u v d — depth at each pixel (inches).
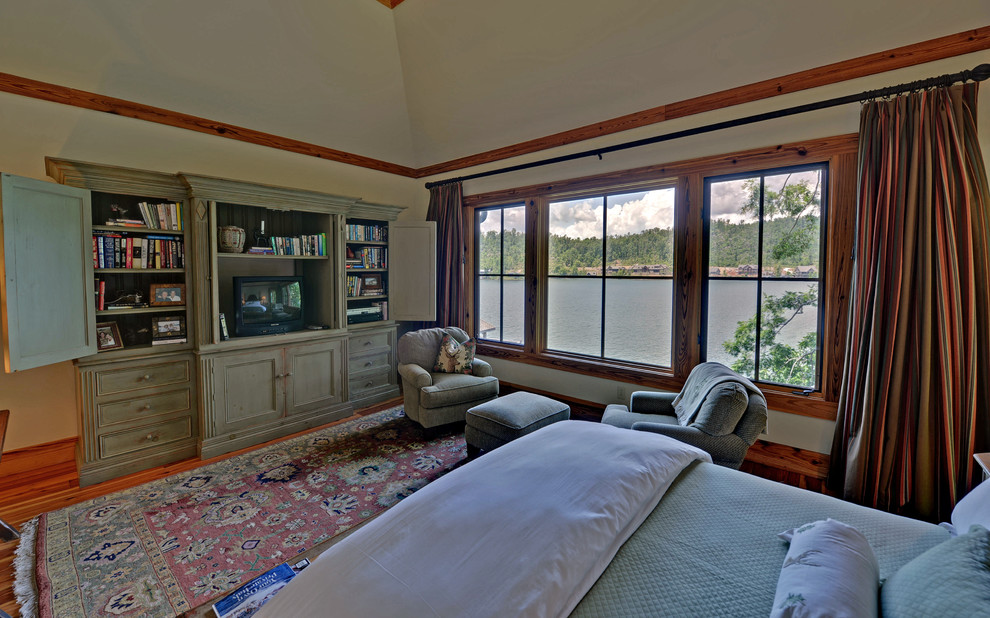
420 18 134.5
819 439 106.5
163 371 115.6
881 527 49.1
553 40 124.7
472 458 116.4
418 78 155.0
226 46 120.4
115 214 116.3
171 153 127.5
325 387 147.9
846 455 96.7
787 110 103.1
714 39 107.7
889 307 90.0
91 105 113.3
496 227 179.6
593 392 150.2
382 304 175.9
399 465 114.7
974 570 29.8
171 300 117.5
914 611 28.9
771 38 102.3
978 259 84.0
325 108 151.9
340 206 149.8
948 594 28.4
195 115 130.8
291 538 83.7
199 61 120.1
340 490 101.7
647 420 98.7
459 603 35.8
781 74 106.9
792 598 32.1
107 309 109.1
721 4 101.0
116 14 103.5
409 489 102.3
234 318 139.0
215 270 121.6
